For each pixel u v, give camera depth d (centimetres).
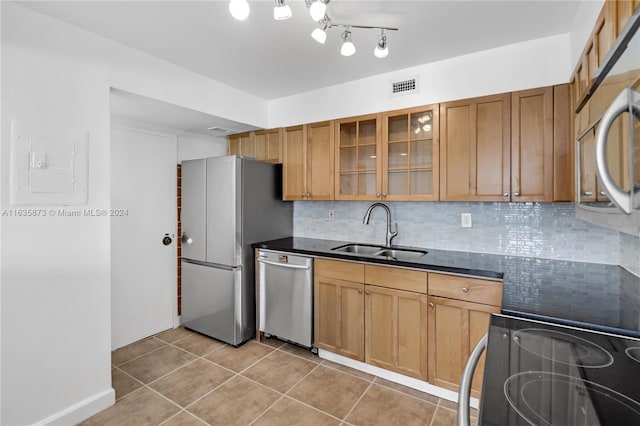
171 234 322
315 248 268
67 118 182
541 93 199
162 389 217
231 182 278
